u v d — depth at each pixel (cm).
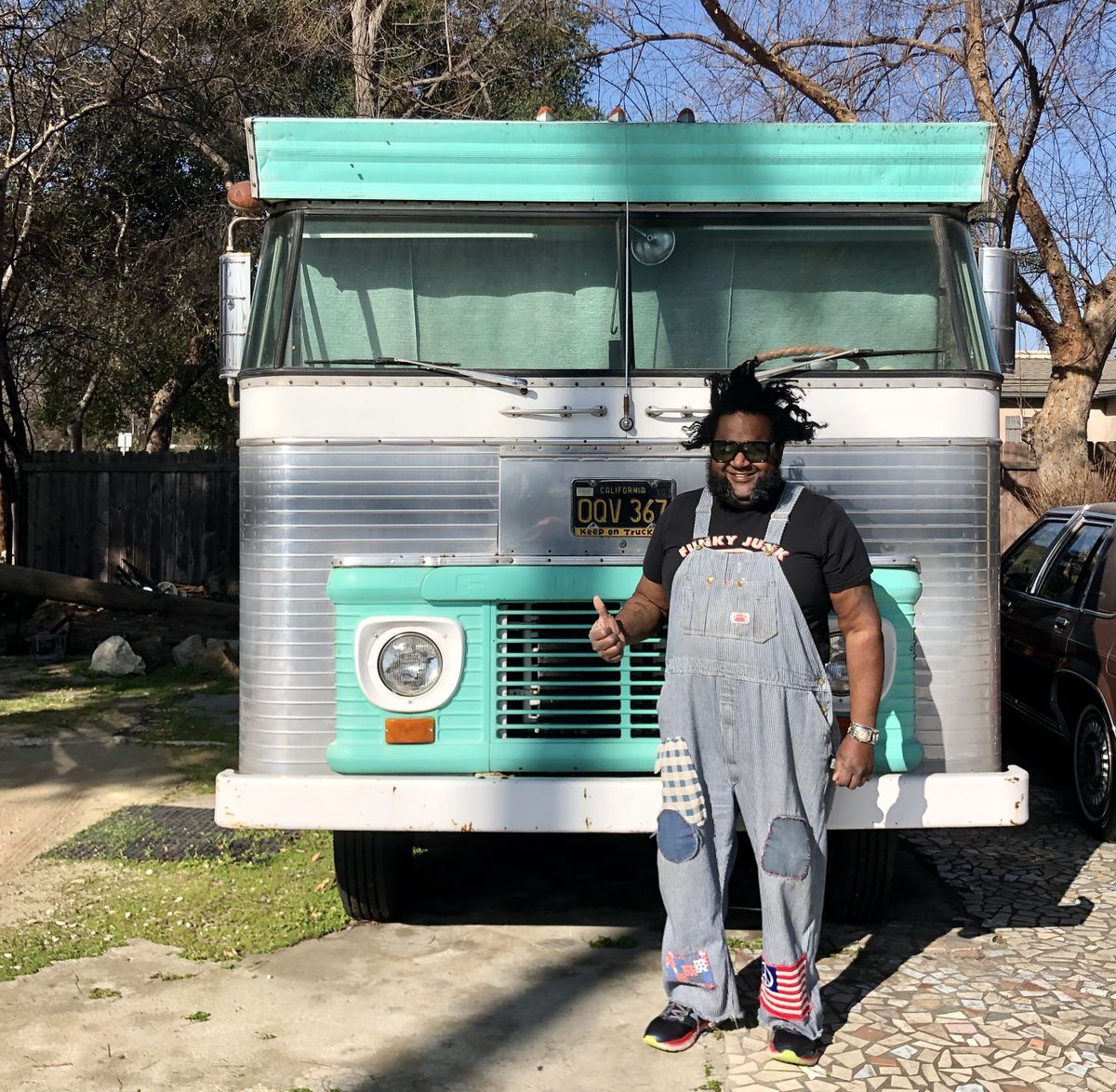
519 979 419
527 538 412
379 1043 372
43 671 1017
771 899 347
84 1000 399
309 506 409
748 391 353
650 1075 352
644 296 437
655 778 403
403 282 438
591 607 411
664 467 414
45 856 551
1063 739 652
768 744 345
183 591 1367
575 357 438
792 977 349
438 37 1283
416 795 396
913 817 398
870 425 416
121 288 1596
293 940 450
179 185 1742
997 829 617
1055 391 1247
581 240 440
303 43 1316
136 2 1321
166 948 443
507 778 401
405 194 432
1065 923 479
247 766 413
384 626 402
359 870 452
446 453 412
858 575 351
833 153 435
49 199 1527
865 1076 349
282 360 420
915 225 447
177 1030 379
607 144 433
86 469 1413
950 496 417
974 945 452
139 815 614
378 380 411
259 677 411
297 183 432
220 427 2372
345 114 1435
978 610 418
